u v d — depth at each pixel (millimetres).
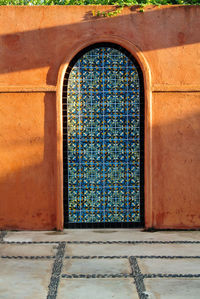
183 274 4492
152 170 6406
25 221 6410
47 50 6344
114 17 6344
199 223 6438
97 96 6484
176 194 6422
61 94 6359
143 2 6520
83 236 6074
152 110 6395
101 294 3988
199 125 6414
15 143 6395
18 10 6324
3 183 6395
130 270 4641
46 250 5383
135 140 6500
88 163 6504
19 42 6340
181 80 6395
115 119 6496
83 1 6625
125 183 6504
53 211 6406
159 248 5457
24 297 3918
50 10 6332
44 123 6391
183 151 6418
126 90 6480
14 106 6383
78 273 4547
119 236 6066
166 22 6359
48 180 6395
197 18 6367
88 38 6340
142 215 6516
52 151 6398
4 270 4641
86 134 6492
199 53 6387
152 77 6379
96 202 6508
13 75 6359
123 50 6449
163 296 3918
